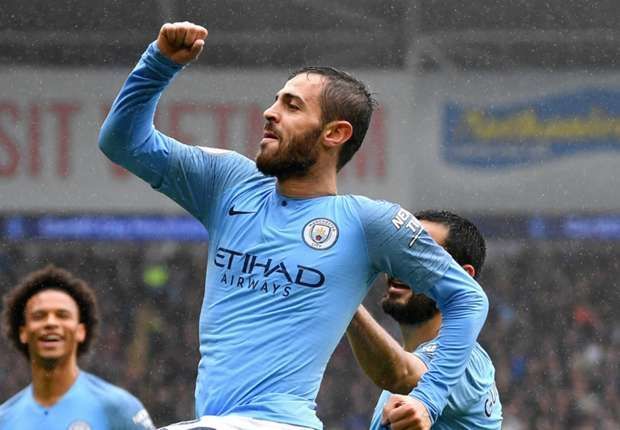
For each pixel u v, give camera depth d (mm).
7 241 56812
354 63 52531
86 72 53469
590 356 59469
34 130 53375
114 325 62375
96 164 54156
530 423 56125
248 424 10180
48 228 56438
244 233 10883
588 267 62219
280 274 10594
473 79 53031
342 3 50719
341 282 10664
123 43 52594
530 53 52656
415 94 52844
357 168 53125
